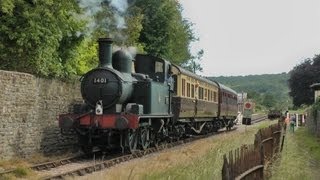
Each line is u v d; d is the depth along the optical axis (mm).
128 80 19438
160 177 11656
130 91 19484
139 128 19562
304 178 13930
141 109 18875
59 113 19844
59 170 14930
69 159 17062
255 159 11172
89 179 12578
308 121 45219
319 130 32062
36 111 18109
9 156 16438
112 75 18797
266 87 196375
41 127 18484
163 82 22047
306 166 15961
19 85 16953
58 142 19750
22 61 19828
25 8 19328
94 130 18469
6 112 16266
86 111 19000
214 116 33781
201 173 11672
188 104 25781
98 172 14266
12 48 19656
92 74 18984
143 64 22266
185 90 25312
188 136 28531
